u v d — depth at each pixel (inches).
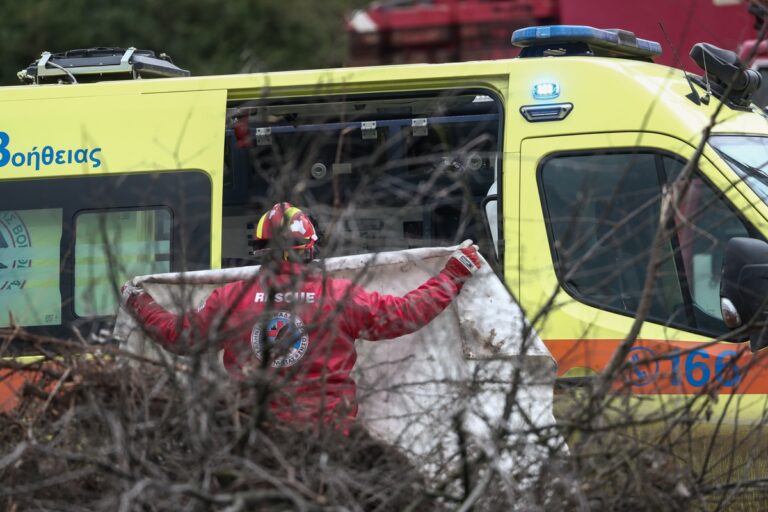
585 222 914.7
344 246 871.1
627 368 598.2
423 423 638.5
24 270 962.7
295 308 593.3
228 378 562.9
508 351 728.3
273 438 567.8
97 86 984.3
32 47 2778.1
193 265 946.1
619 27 1475.1
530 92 944.3
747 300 784.3
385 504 542.0
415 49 1815.9
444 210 1006.4
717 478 627.8
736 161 913.5
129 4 2847.0
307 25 2714.1
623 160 920.3
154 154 967.6
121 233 955.3
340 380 681.0
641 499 573.9
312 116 1054.4
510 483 518.9
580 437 578.2
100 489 568.1
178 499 523.5
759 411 815.7
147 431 548.1
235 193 1051.9
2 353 636.1
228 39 2817.4
